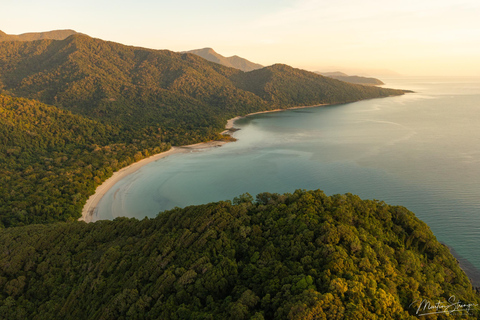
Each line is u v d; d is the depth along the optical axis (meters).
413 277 62.38
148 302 56.53
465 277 76.00
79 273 73.38
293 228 68.00
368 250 61.62
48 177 147.50
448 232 107.69
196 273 59.97
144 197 146.62
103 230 88.06
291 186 155.00
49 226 96.38
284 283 53.00
